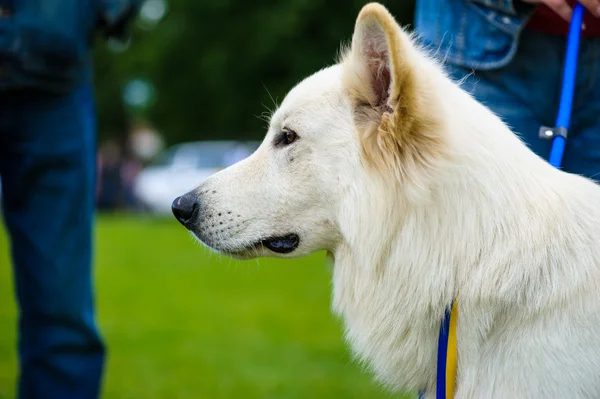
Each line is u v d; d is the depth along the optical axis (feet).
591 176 11.47
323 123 10.00
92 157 13.17
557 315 8.84
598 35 11.08
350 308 10.27
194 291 29.37
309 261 38.40
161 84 89.61
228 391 17.17
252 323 23.77
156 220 65.31
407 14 63.72
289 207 10.29
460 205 9.18
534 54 11.22
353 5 70.33
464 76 11.05
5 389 17.17
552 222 9.14
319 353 20.39
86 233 12.95
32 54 11.91
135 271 34.50
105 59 121.08
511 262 9.00
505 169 9.25
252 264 37.01
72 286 12.65
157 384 17.72
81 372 12.69
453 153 9.09
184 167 76.18
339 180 9.89
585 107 11.30
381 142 9.37
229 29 79.25
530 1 10.62
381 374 10.09
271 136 10.62
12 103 12.31
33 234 12.59
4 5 11.75
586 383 8.64
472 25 11.27
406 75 8.88
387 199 9.45
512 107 11.34
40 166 12.51
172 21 86.94
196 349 20.81
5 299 28.40
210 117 91.45
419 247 9.35
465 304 9.14
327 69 10.50
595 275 8.94
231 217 10.57
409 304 9.50
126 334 22.50
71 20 12.16
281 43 73.77
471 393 9.09
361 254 9.76
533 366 8.77
